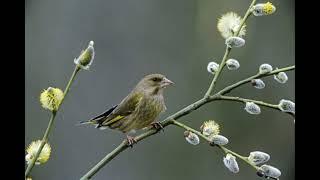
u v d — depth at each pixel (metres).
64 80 7.93
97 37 8.01
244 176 9.09
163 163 8.52
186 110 5.88
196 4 8.69
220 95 5.87
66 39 7.96
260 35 9.38
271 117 9.41
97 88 7.93
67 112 7.82
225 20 5.93
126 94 8.02
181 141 8.66
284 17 9.45
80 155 7.82
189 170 8.66
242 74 9.19
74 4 7.98
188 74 8.71
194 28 8.68
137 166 8.31
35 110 7.97
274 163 9.48
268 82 9.23
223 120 9.16
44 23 7.96
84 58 5.79
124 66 8.09
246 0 9.14
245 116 9.25
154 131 5.89
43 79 7.91
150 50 8.30
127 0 8.13
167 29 8.47
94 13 8.02
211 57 8.84
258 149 9.36
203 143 8.75
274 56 9.36
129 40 8.15
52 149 7.77
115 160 8.15
